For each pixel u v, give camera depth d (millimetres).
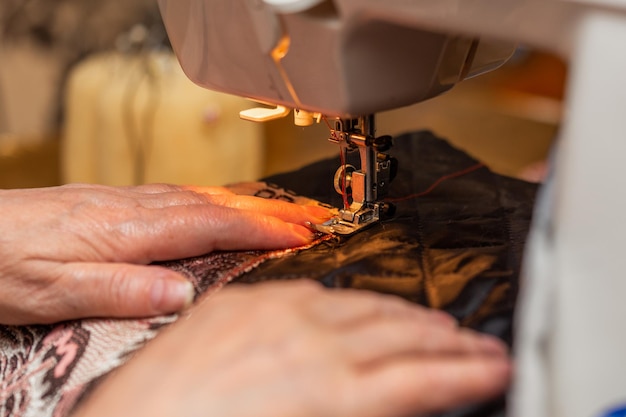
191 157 1538
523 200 794
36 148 1962
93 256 634
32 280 615
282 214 738
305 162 2066
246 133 1602
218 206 695
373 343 418
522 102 2457
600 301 413
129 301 599
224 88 709
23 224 638
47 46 1915
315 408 381
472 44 646
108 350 578
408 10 527
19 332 641
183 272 653
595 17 414
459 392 391
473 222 728
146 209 676
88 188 725
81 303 610
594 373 409
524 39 484
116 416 391
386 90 614
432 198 807
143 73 1535
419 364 398
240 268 649
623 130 405
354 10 550
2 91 1908
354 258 646
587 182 416
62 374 569
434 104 2492
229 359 413
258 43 625
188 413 381
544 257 426
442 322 471
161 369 418
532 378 407
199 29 687
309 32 586
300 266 639
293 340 417
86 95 1577
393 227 721
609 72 406
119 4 1895
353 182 727
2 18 1859
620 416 401
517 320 522
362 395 384
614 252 411
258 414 376
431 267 625
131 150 1537
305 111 676
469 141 2252
